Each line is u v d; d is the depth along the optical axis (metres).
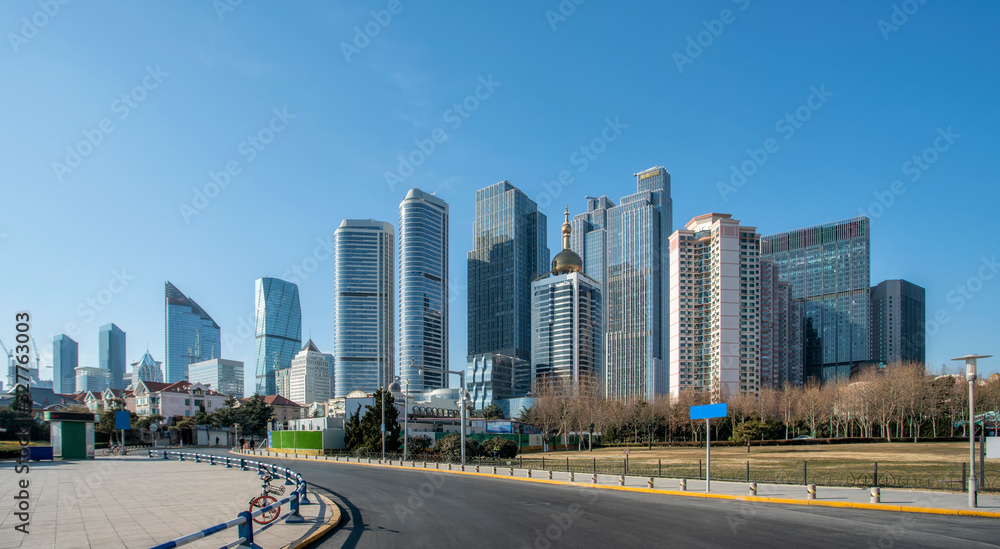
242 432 115.44
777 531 17.20
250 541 13.79
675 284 179.88
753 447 85.38
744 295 170.62
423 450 59.59
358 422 68.56
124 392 140.75
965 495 24.16
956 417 101.50
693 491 27.16
